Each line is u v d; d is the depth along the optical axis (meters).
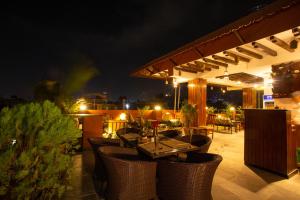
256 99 11.36
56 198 2.26
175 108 9.74
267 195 3.07
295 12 2.97
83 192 3.03
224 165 4.48
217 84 10.11
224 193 3.10
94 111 8.81
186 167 2.47
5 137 1.72
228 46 4.18
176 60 5.85
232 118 10.80
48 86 4.43
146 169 2.71
